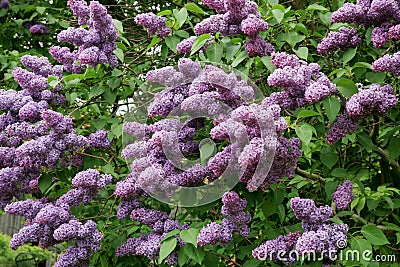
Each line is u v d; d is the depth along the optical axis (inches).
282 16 114.3
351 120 100.6
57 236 108.1
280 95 100.3
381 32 109.2
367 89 100.6
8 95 125.0
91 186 115.3
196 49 110.7
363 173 132.6
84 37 125.0
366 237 103.7
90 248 112.3
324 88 94.3
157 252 107.3
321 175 133.1
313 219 96.2
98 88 130.9
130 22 192.2
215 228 99.7
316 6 122.0
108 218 131.6
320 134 116.3
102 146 127.8
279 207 116.0
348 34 112.7
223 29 114.0
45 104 125.3
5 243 323.6
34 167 118.3
